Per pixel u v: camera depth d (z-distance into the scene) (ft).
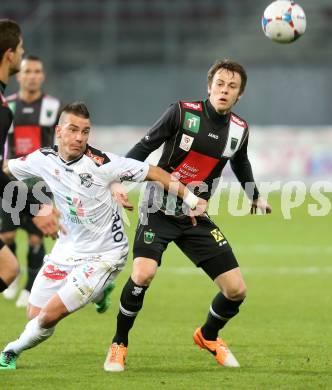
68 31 417.28
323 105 376.68
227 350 88.79
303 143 340.80
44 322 80.79
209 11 428.56
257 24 429.38
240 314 126.41
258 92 380.17
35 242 132.46
